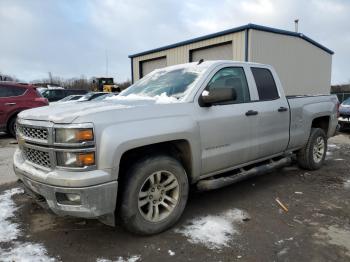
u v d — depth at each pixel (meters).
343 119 11.39
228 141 3.99
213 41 16.50
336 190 4.83
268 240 3.28
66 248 3.16
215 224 3.64
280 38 16.39
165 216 3.43
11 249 3.14
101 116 2.94
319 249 3.10
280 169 6.00
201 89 3.82
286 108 4.91
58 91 21.77
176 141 3.59
